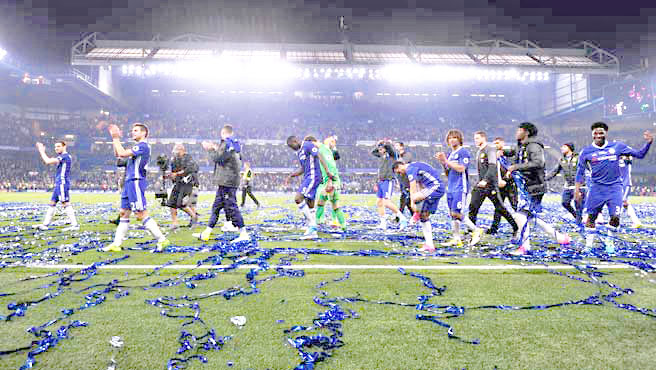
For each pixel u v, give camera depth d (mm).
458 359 2029
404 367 1945
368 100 60531
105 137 48000
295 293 3127
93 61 39969
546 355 2078
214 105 59156
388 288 3283
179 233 6879
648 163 43812
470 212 6207
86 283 3412
